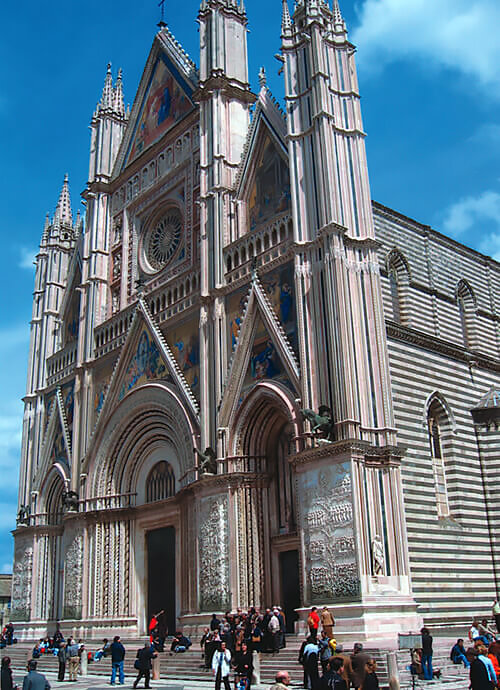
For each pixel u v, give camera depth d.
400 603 31.80
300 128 40.97
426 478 37.75
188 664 35.31
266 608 38.81
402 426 37.56
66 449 59.62
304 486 34.69
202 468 41.69
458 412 41.56
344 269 36.53
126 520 51.69
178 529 47.69
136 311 52.41
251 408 40.25
